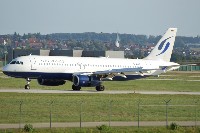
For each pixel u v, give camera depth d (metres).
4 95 196.00
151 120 139.50
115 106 169.25
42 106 164.62
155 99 194.12
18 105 166.38
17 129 118.69
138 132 117.69
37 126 124.94
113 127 124.44
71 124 129.25
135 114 152.75
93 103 175.12
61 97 192.25
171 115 152.12
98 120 137.88
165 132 119.12
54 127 123.31
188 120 141.00
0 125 125.81
